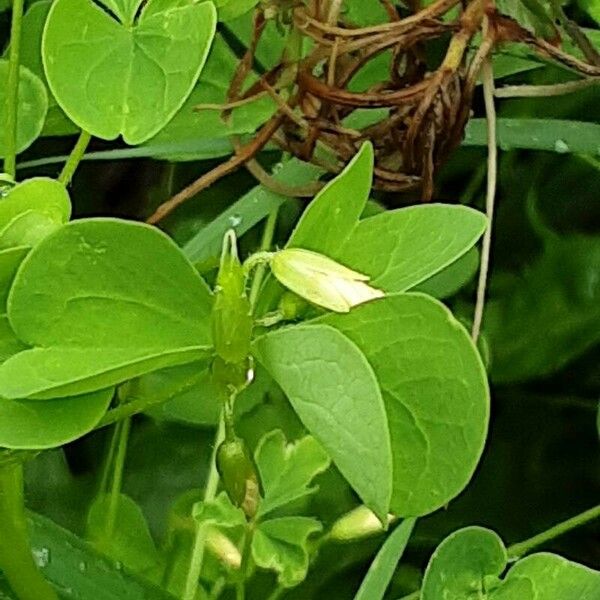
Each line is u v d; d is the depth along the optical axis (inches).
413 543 11.0
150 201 11.1
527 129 9.4
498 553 7.6
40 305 6.3
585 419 11.6
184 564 9.8
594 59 8.6
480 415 6.3
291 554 9.2
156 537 10.9
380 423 6.0
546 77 10.5
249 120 8.7
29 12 8.7
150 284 6.4
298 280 6.4
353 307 6.3
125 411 7.1
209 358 6.6
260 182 9.3
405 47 8.3
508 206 11.4
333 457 6.2
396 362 6.4
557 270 11.3
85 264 6.3
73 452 11.1
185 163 11.1
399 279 6.8
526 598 7.7
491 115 8.4
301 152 8.6
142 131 6.6
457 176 11.2
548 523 11.3
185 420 9.7
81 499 10.8
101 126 6.5
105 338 6.4
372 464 6.1
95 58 6.6
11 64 7.5
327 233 6.8
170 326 6.5
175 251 6.4
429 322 6.3
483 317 11.3
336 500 10.5
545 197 11.6
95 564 8.4
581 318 11.2
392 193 10.6
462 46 8.1
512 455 11.5
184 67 6.6
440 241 6.8
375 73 9.1
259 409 10.2
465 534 7.6
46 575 8.3
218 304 6.5
